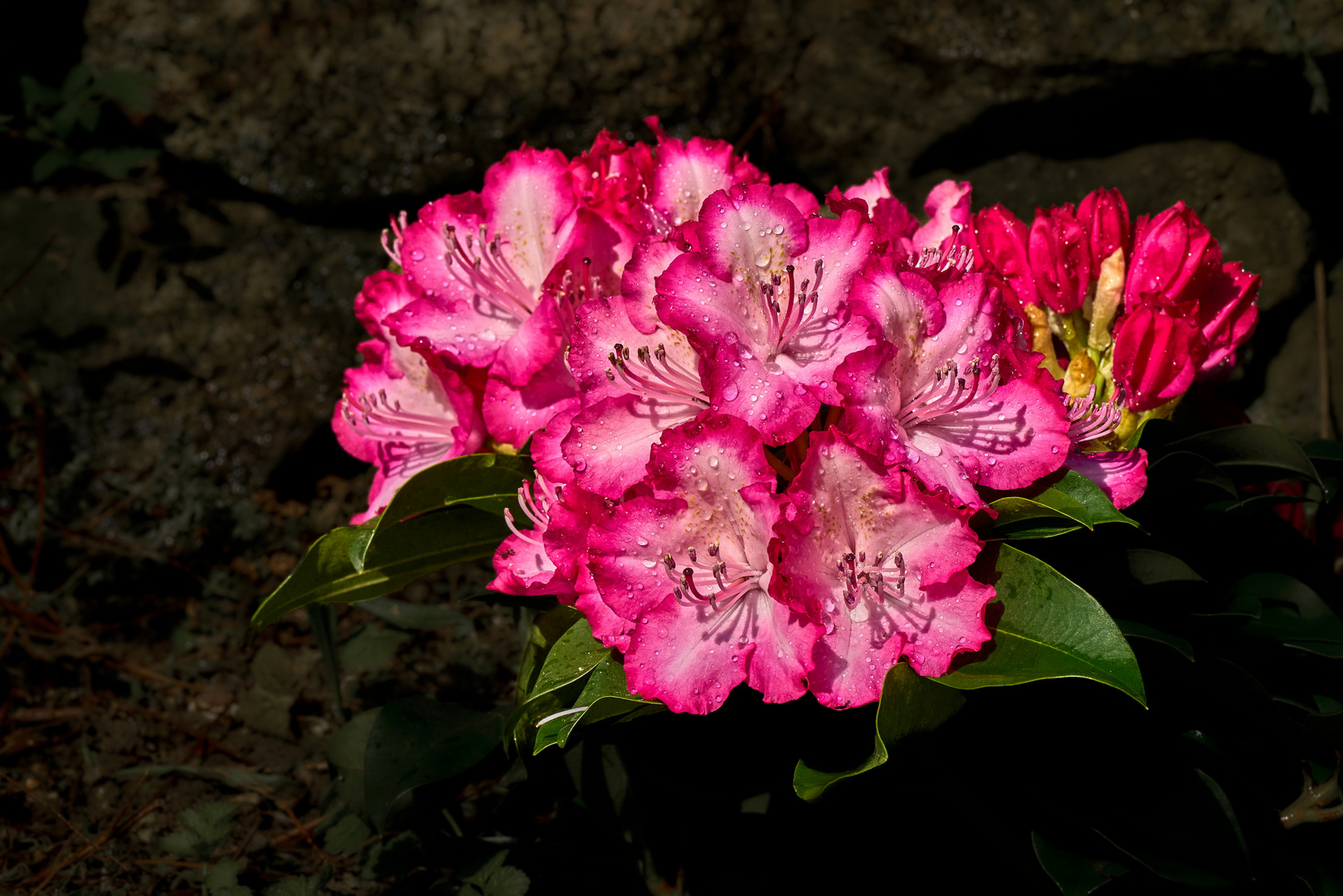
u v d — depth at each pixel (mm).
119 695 939
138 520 1069
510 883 737
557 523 655
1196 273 708
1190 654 655
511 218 699
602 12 1056
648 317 658
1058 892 684
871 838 730
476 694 907
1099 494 653
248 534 1055
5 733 897
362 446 750
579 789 738
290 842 838
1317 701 700
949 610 639
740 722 700
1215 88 1053
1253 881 666
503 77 1056
